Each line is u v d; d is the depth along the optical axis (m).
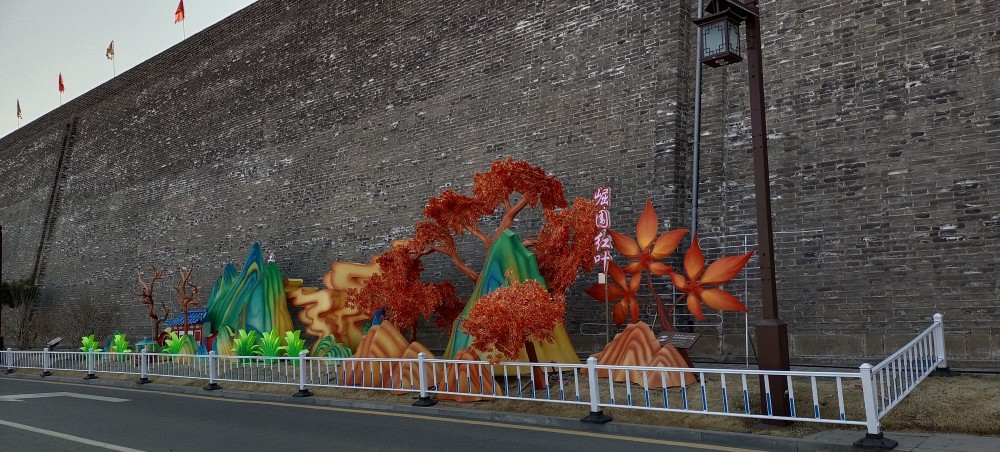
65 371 18.77
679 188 14.70
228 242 26.30
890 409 7.45
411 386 10.70
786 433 7.38
